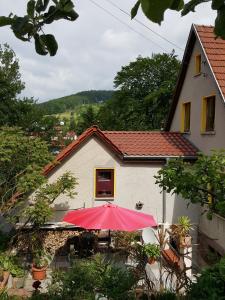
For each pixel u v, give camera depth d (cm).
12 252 1202
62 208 1497
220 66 1445
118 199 1545
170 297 670
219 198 747
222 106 1388
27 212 1169
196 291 569
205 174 766
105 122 3956
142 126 4031
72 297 686
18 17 145
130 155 1516
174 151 1592
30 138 1312
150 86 4259
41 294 755
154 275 1027
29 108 2986
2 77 2836
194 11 152
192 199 774
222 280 539
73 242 1355
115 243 1305
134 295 681
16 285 1088
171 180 801
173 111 1997
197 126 1641
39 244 1349
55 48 155
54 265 1277
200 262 1297
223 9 148
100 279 711
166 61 4188
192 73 1702
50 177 1495
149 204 1557
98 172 1537
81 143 1509
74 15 150
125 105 4200
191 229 1444
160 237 1014
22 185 1180
